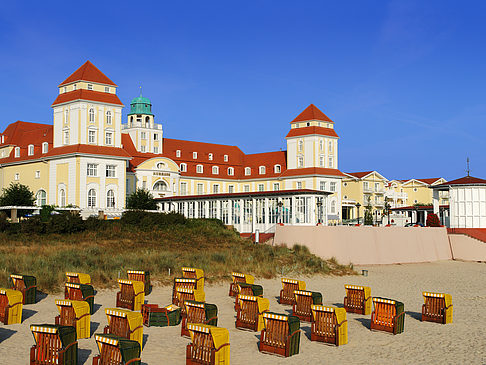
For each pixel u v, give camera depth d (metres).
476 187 61.38
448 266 53.06
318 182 87.44
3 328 20.94
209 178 93.62
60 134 71.88
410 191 118.25
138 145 88.31
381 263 52.19
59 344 16.02
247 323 22.48
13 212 54.25
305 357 18.88
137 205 70.94
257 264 39.56
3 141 84.06
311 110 91.19
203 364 16.81
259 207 59.03
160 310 22.89
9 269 29.91
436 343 21.30
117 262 34.66
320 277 39.50
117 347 15.50
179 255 40.25
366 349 20.17
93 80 71.12
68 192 68.88
